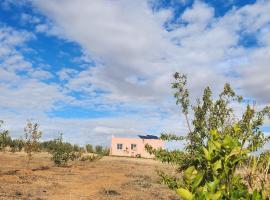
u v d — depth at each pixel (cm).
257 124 520
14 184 2050
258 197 297
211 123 855
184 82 960
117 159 5597
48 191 1919
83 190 2041
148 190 2088
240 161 316
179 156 707
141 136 7244
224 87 930
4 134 2827
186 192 303
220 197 296
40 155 5028
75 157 4003
